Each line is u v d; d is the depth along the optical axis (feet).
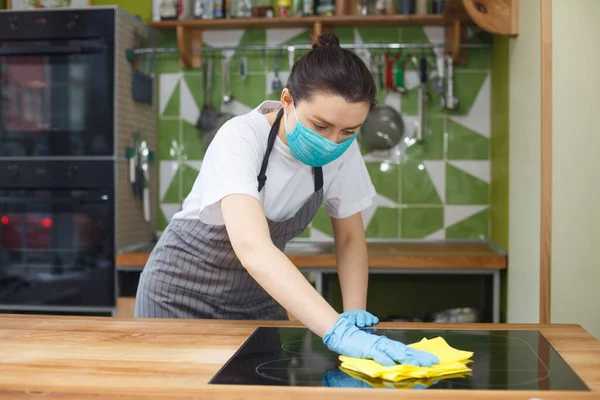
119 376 3.42
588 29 7.16
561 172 7.22
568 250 7.24
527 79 7.94
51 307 9.67
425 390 3.16
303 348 4.02
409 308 10.86
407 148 10.75
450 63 10.37
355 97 4.08
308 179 5.15
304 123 4.31
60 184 9.57
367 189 5.51
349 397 3.14
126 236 9.89
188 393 3.16
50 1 10.68
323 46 4.33
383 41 10.69
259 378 3.39
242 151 4.54
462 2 8.46
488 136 10.64
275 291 3.91
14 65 9.64
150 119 10.82
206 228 5.53
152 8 11.05
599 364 3.66
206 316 6.01
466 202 10.71
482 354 3.88
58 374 3.46
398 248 9.98
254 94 10.90
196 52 10.89
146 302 6.08
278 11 10.67
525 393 3.13
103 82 9.47
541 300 7.29
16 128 9.66
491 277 9.71
